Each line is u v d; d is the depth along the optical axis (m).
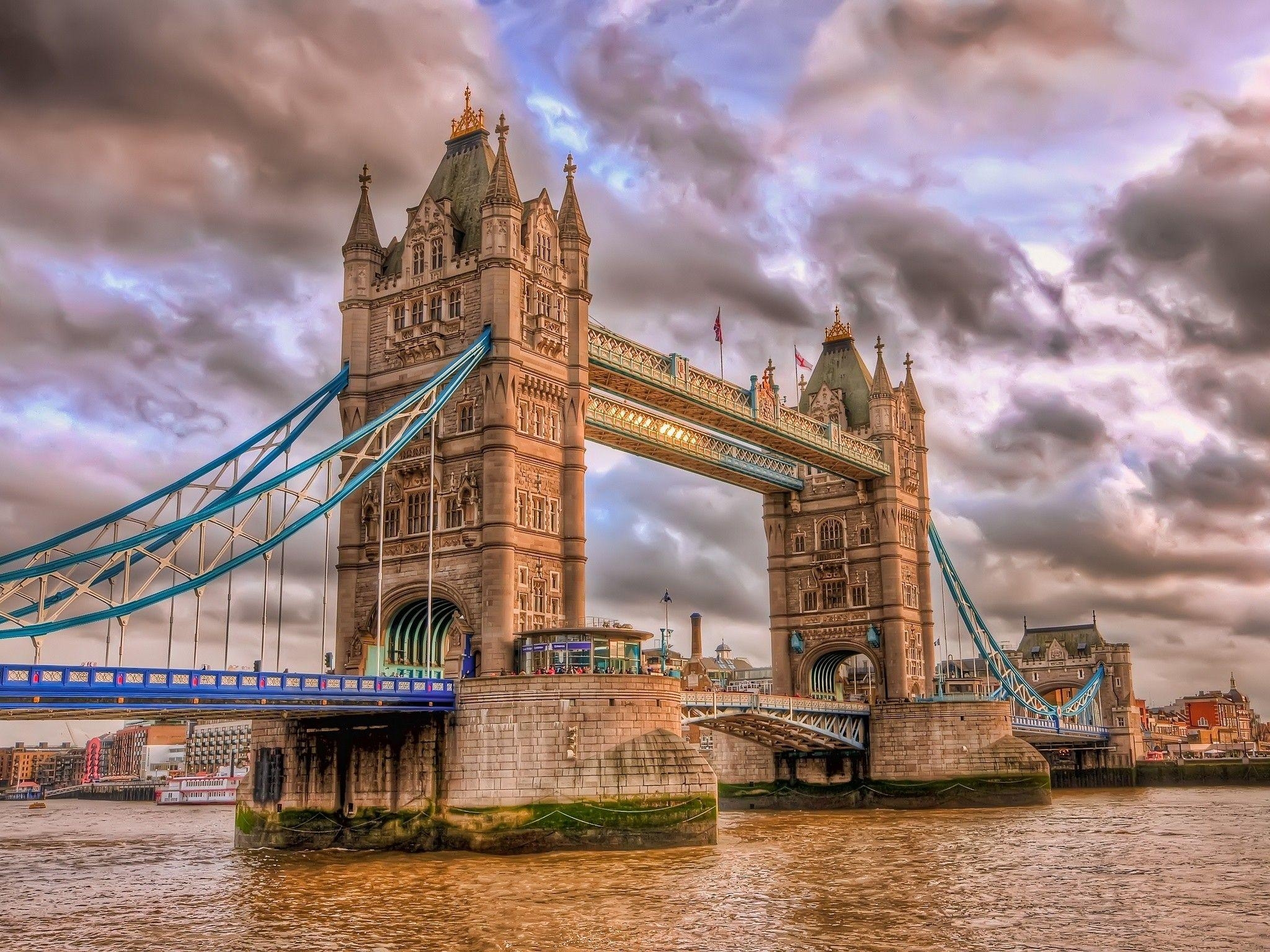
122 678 56.88
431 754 73.38
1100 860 70.00
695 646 158.25
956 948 44.91
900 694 123.19
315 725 78.44
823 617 129.38
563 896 55.88
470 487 79.69
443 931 48.25
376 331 87.00
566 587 82.31
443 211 85.38
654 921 49.91
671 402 100.19
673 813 72.88
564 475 83.94
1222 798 135.62
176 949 45.88
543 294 84.88
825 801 122.94
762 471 126.12
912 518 131.88
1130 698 188.88
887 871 64.88
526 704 71.38
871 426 129.62
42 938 48.38
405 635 83.56
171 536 67.50
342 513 84.62
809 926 48.91
